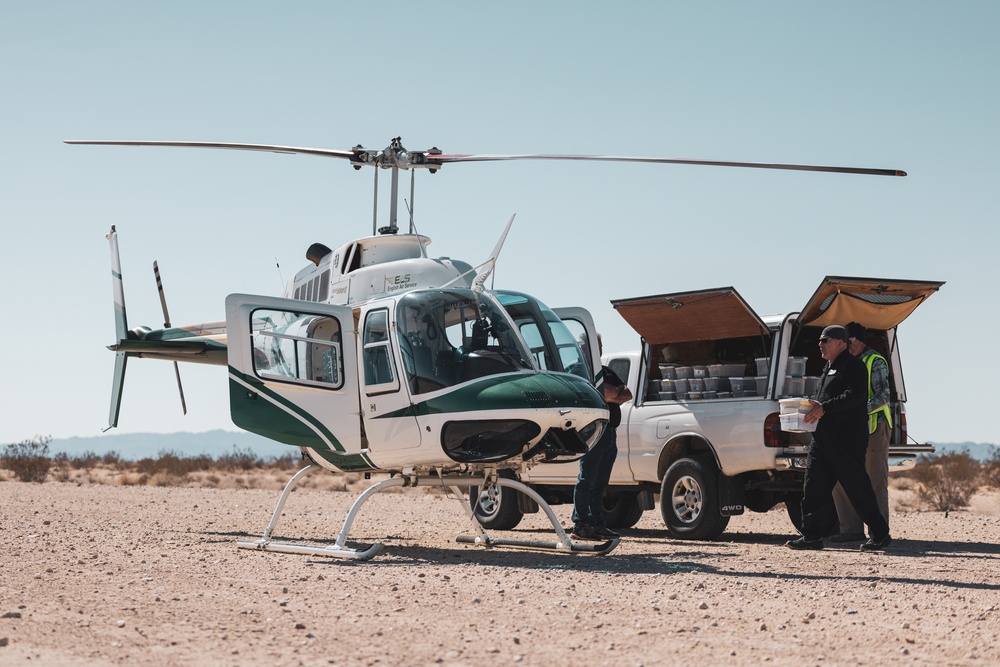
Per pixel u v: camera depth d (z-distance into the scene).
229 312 9.78
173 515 15.30
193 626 5.78
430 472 10.07
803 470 11.30
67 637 5.38
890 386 12.55
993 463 31.17
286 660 4.94
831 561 9.22
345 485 30.53
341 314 9.97
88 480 33.56
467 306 9.70
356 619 6.06
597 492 11.09
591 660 5.00
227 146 11.76
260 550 9.98
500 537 12.08
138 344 13.50
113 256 14.14
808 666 4.89
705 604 6.56
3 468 34.16
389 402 9.60
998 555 10.20
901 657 5.11
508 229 9.72
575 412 9.10
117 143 11.89
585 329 11.17
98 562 8.73
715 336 12.44
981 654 5.19
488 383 9.16
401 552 10.11
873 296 11.69
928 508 19.66
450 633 5.65
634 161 9.90
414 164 11.45
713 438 11.81
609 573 8.23
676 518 12.03
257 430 9.79
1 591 6.89
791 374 11.81
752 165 9.52
